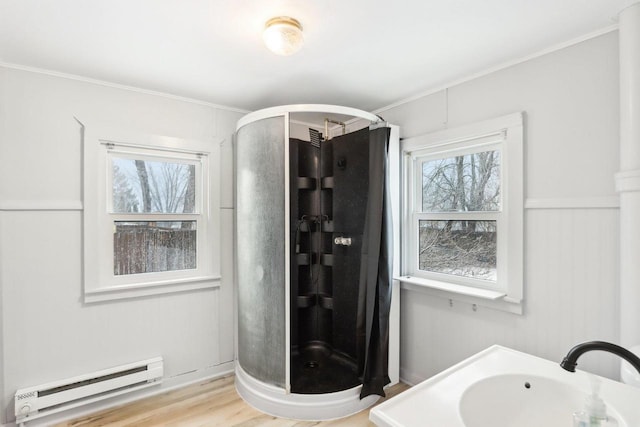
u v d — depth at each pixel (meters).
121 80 2.35
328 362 2.67
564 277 1.85
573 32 1.76
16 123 2.09
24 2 1.48
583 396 1.16
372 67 2.17
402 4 1.52
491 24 1.69
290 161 2.70
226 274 2.89
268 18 1.62
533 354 1.98
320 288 2.87
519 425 1.19
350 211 2.57
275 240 2.29
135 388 2.42
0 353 2.04
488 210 2.27
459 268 2.43
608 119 1.70
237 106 2.90
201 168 2.81
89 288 2.29
